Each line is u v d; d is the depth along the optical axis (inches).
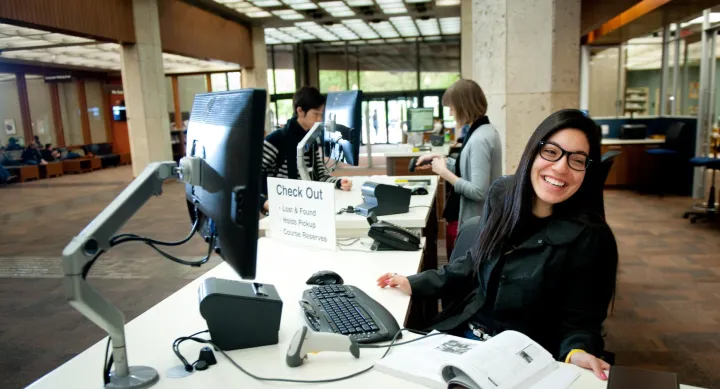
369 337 50.9
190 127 54.9
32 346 120.0
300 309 59.4
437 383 41.7
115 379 43.1
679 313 128.5
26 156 478.0
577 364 46.6
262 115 40.8
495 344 42.8
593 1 311.4
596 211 56.7
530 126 169.9
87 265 40.1
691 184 297.0
